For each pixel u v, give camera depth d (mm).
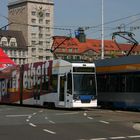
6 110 35531
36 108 38844
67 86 35344
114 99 36812
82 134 18078
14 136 17422
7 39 151375
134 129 20250
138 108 33875
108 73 37750
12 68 45906
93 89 35688
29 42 151625
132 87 34594
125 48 150875
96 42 150375
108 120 25172
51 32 155125
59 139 16406
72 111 34094
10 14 147250
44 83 38844
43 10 150625
